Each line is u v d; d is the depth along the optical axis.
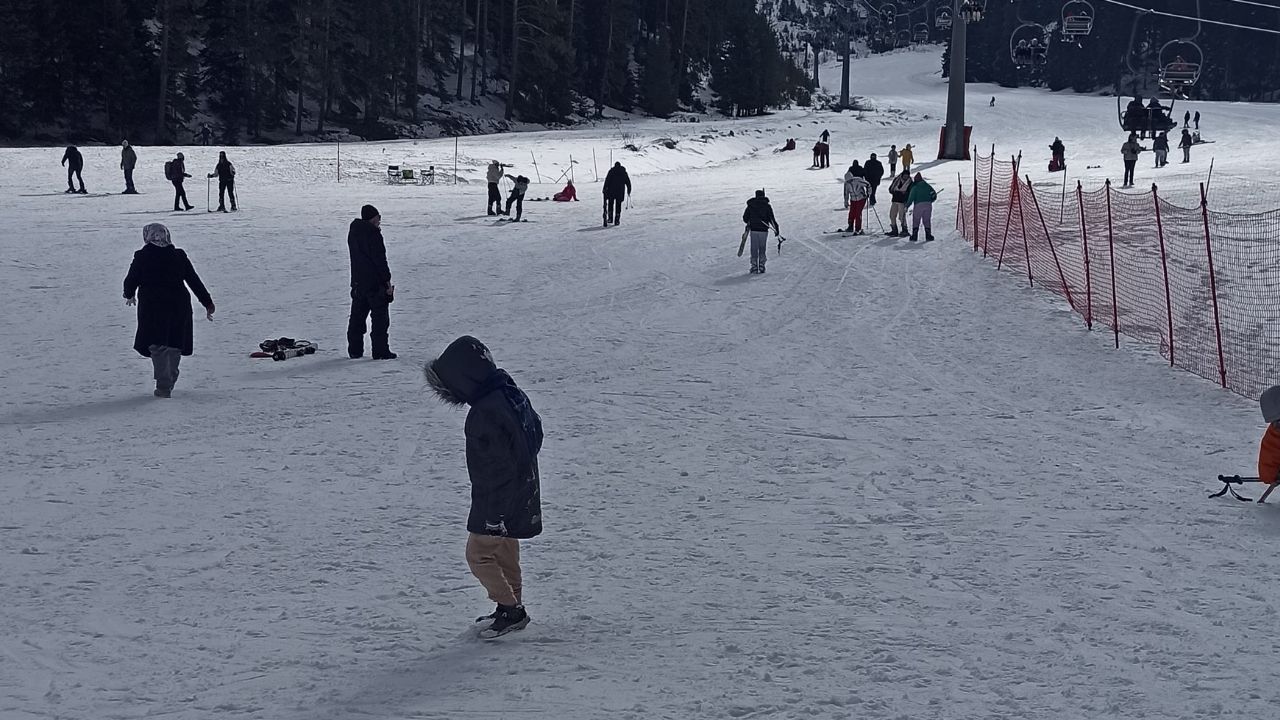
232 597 6.50
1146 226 25.62
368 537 7.71
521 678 5.35
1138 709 4.98
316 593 6.58
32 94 69.94
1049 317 18.02
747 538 7.74
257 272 23.22
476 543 5.82
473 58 97.81
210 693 5.17
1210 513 8.34
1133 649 5.70
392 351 15.88
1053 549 7.47
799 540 7.68
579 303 19.92
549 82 96.94
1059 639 5.85
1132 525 8.03
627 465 9.84
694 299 20.20
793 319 18.27
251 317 18.62
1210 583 6.75
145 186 40.31
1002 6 161.00
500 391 5.77
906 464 9.90
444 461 9.93
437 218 32.66
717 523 8.10
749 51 114.75
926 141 72.75
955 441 10.81
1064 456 10.21
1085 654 5.63
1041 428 11.39
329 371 14.40
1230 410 12.20
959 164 55.62
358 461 9.91
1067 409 12.32
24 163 44.28
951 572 6.98
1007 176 44.12
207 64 79.62
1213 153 52.38
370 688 5.23
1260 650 5.67
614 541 7.66
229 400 12.59
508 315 18.81
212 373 14.23
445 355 5.78
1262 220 24.59
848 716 4.92
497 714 4.95
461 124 88.06
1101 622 6.09
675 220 32.03
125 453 10.12
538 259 25.09
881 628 6.01
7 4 69.25
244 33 77.25
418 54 90.00
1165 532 7.85
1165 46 40.44
